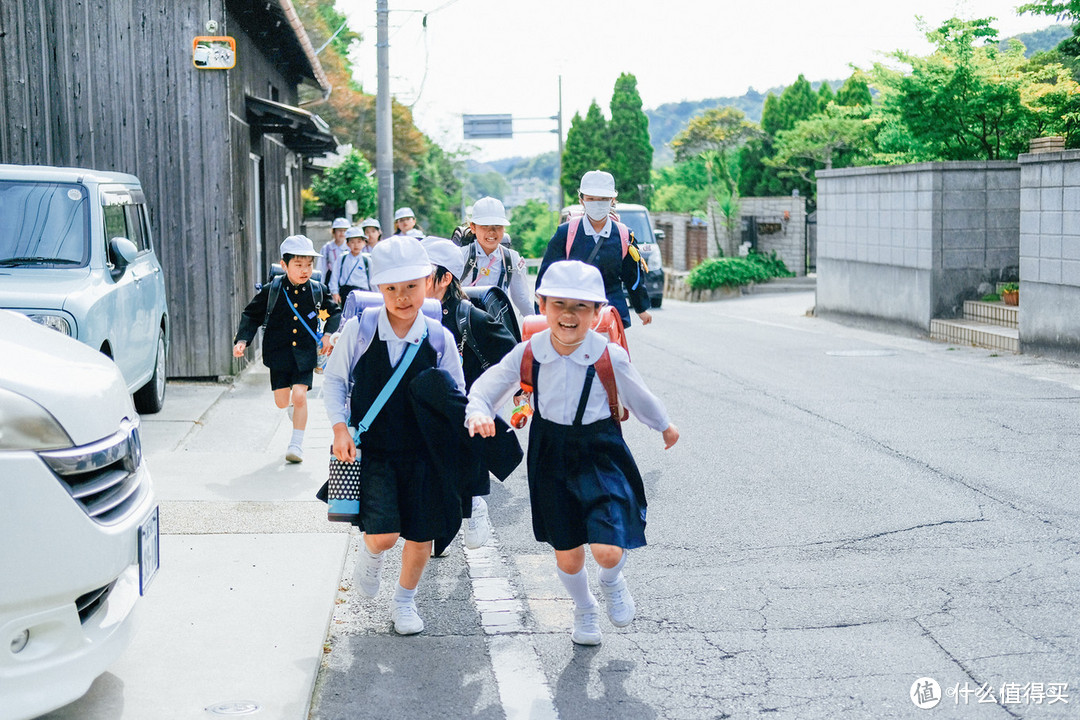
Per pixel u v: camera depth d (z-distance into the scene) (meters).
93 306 7.39
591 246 7.61
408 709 4.11
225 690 4.15
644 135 62.31
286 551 5.83
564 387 4.43
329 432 9.10
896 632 4.77
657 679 4.36
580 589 4.66
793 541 6.08
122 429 3.93
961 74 18.27
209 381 11.70
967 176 16.25
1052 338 13.20
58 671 3.48
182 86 11.38
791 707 4.08
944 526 6.26
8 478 3.37
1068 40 17.64
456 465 4.62
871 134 29.31
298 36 16.20
